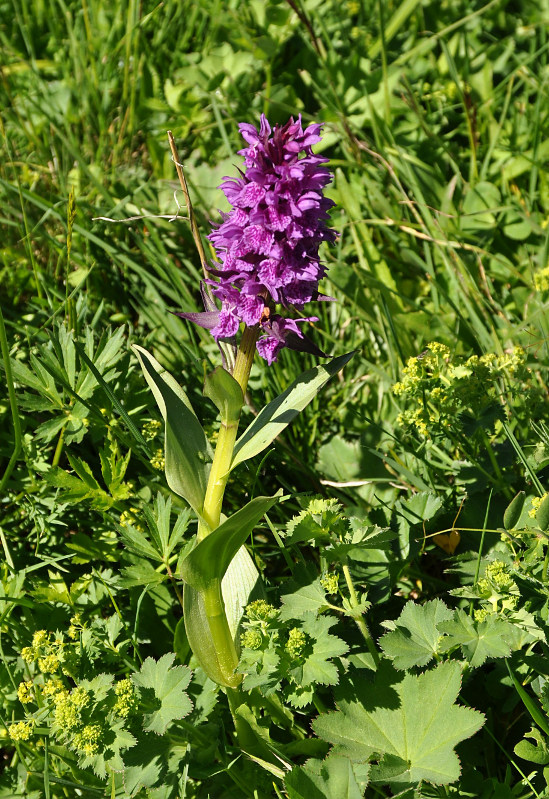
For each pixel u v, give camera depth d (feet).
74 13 2.92
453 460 1.91
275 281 1.45
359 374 2.19
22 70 2.77
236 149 2.47
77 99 2.66
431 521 1.78
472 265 2.34
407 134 2.58
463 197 2.48
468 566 1.71
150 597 1.77
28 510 1.86
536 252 2.38
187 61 2.70
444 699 1.49
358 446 2.04
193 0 2.81
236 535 1.49
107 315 2.24
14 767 1.63
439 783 1.42
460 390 1.82
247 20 2.76
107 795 1.54
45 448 1.92
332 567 1.75
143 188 2.42
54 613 1.73
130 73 2.68
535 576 1.64
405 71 2.70
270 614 1.53
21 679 1.69
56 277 2.24
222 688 1.67
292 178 1.43
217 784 1.59
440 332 2.21
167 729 1.58
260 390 2.13
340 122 2.48
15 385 2.00
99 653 1.63
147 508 1.70
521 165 2.46
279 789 1.56
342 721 1.51
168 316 2.20
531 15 2.89
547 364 2.07
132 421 1.82
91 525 1.85
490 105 2.59
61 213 2.31
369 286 2.19
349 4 2.91
